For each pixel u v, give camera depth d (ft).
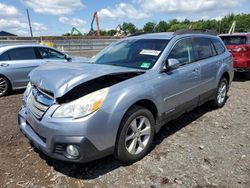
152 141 13.79
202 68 17.49
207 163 12.86
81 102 10.80
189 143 14.97
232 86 30.07
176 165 12.67
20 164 12.71
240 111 20.59
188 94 16.24
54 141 10.85
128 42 16.98
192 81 16.40
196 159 13.23
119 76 12.59
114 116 11.35
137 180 11.53
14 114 20.10
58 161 12.94
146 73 13.53
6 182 11.37
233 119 18.83
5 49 27.09
